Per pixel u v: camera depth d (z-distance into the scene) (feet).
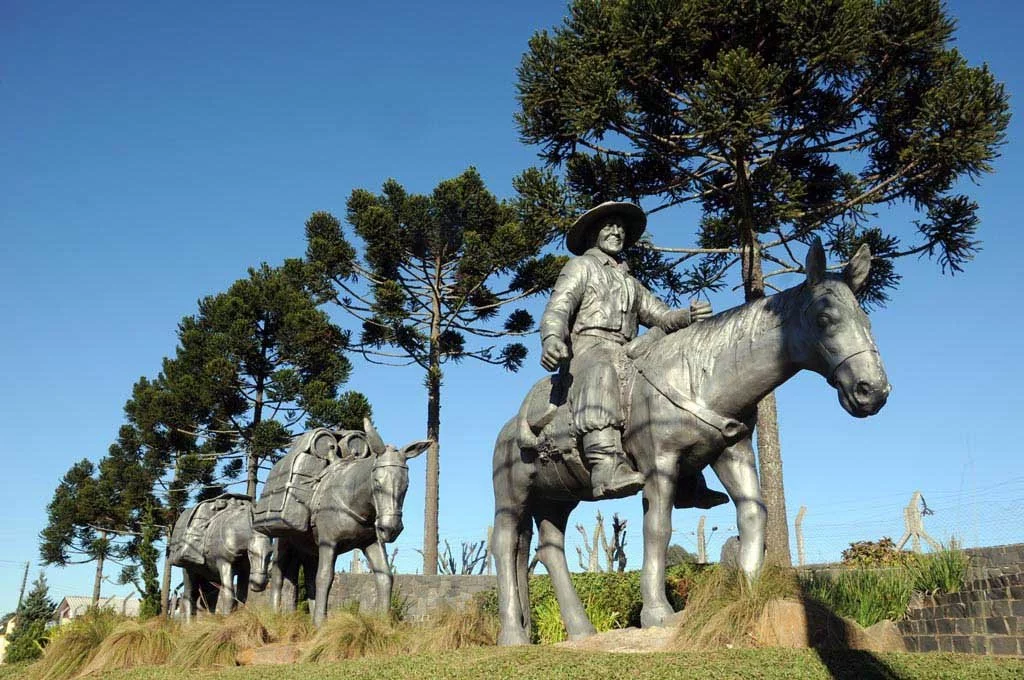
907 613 22.33
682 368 17.74
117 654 27.45
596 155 46.03
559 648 17.54
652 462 17.75
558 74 44.57
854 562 39.50
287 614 31.68
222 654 25.98
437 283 71.77
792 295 16.53
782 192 41.65
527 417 20.36
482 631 24.06
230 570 43.24
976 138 41.11
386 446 30.42
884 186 44.47
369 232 68.13
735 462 17.70
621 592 36.35
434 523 68.08
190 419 84.12
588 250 21.77
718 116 38.86
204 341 86.22
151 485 94.12
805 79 41.86
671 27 41.50
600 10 43.80
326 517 31.42
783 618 15.69
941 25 42.06
